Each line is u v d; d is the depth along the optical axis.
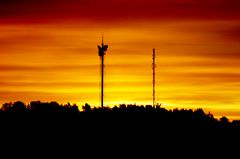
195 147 176.38
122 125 185.50
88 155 162.75
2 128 180.62
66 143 170.38
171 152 170.12
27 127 182.38
